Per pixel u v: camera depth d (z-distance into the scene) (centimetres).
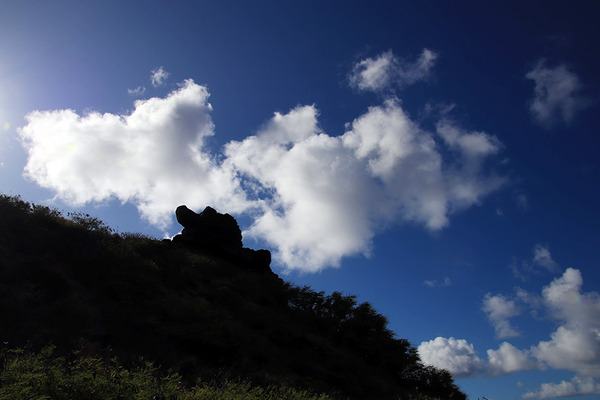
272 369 1759
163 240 3350
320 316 2791
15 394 669
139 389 830
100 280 1886
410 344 2698
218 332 1777
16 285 1577
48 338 1327
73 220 2350
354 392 1925
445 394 2561
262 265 3694
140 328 1620
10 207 2075
